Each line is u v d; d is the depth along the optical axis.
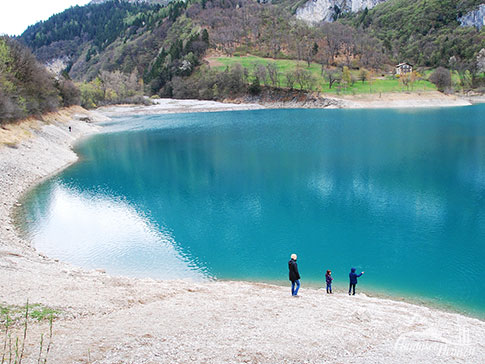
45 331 10.90
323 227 29.19
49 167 49.44
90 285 16.61
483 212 31.03
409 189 37.44
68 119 87.06
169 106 136.12
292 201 35.22
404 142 61.53
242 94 143.88
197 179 43.91
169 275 22.25
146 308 14.06
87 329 11.34
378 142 62.41
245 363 9.75
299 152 56.78
